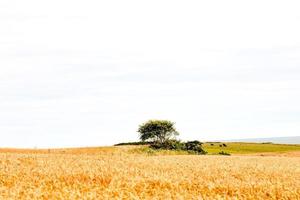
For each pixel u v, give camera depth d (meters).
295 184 17.52
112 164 23.69
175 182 16.53
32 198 12.54
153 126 56.25
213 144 78.38
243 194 14.32
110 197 12.97
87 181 16.81
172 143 54.22
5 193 12.77
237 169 23.33
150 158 30.56
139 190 14.79
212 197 13.80
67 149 45.06
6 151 38.09
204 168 23.11
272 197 14.55
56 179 16.53
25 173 18.42
